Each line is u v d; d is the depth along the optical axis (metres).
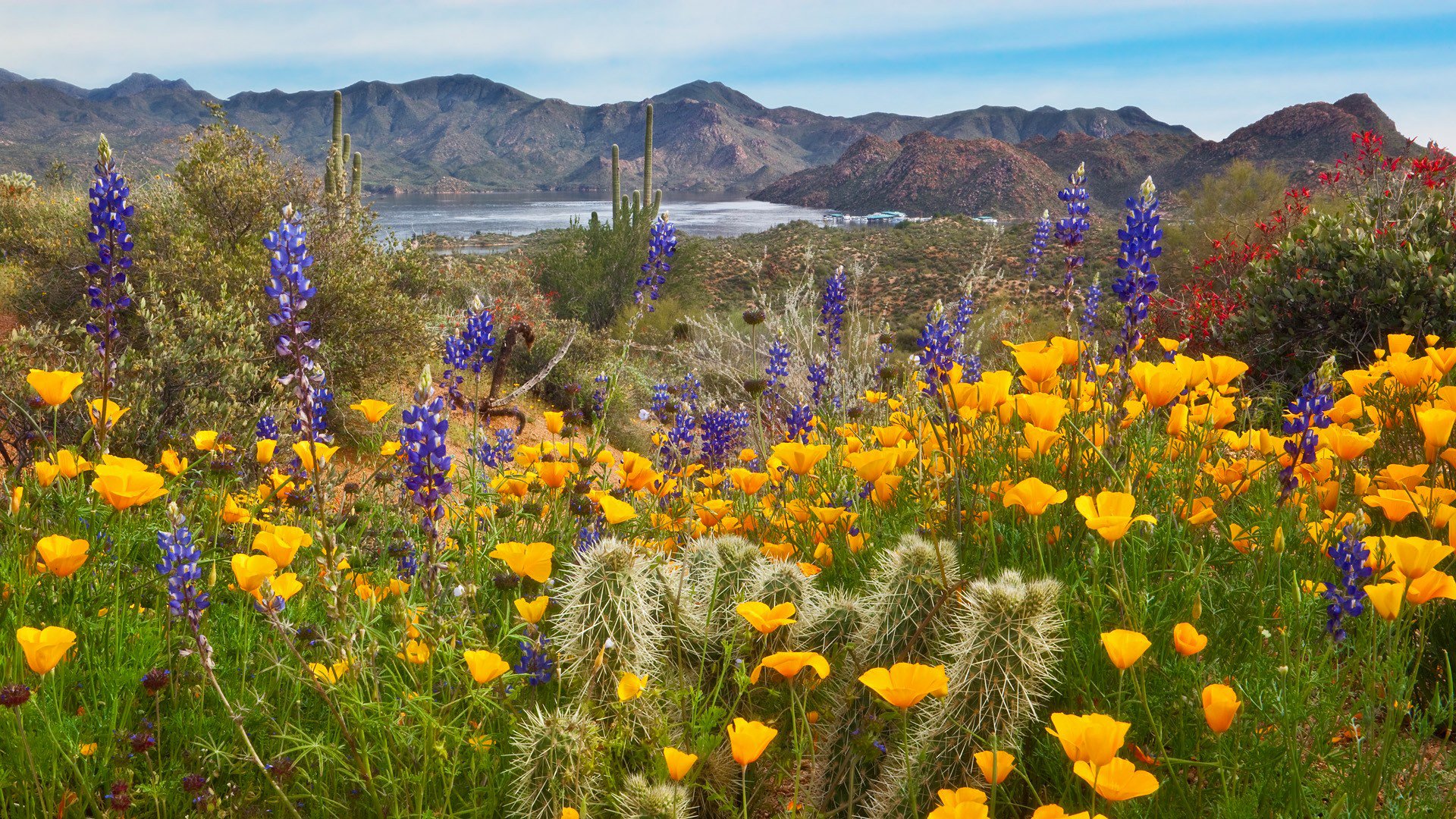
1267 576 2.32
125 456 4.95
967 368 4.79
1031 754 1.97
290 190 10.07
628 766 1.85
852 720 1.84
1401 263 6.83
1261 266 7.84
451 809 1.86
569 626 1.92
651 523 3.34
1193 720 1.92
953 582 1.91
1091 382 3.31
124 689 2.11
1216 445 3.12
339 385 8.59
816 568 2.48
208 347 6.30
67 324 8.95
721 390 7.43
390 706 1.87
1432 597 1.69
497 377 5.98
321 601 2.65
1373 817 1.59
